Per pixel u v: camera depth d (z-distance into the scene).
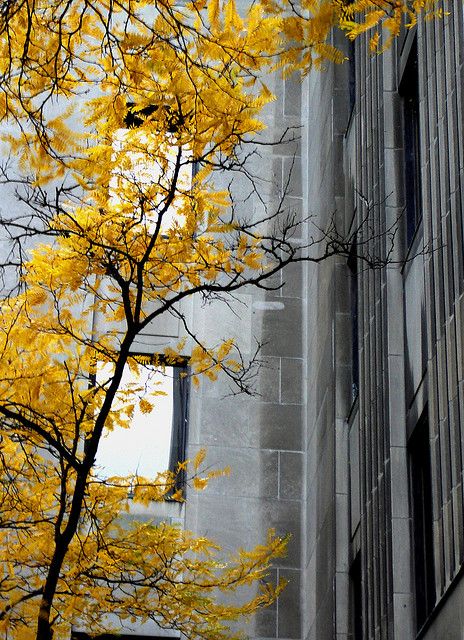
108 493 14.28
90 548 13.57
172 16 10.20
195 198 12.11
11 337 12.83
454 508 14.80
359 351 22.11
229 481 25.56
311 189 27.97
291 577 24.92
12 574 13.64
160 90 11.05
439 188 16.64
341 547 22.11
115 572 14.13
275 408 26.48
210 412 26.14
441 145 16.55
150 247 11.23
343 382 23.36
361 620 21.28
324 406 24.06
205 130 11.09
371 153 21.81
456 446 14.86
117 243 12.05
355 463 22.12
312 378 25.98
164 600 14.16
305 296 27.61
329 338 23.84
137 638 22.97
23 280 12.76
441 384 15.80
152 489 14.72
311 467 25.34
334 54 10.27
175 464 25.47
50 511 15.28
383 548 18.70
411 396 18.64
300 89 29.83
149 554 14.80
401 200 20.30
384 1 10.34
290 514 25.56
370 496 20.12
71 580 13.64
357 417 22.20
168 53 10.49
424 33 18.19
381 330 20.05
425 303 17.55
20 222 25.94
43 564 13.39
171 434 25.75
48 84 11.19
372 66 22.19
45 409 12.93
